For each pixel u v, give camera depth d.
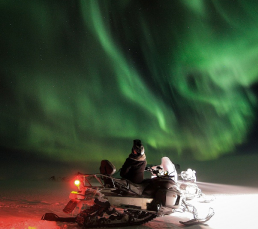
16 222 4.66
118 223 4.91
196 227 5.03
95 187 4.80
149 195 5.09
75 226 4.77
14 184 12.75
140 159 5.20
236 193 9.32
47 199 7.92
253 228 4.95
